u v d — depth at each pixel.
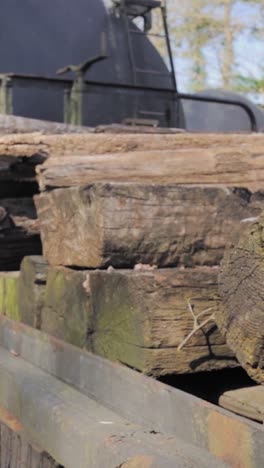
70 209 2.78
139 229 2.61
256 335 1.90
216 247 2.70
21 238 3.75
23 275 3.11
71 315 2.66
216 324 2.19
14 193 4.05
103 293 2.46
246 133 3.71
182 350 2.25
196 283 2.29
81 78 7.10
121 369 2.09
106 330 2.44
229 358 2.29
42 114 7.37
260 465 1.57
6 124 4.35
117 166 3.19
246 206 2.75
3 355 2.85
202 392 2.46
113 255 2.60
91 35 8.09
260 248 1.87
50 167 3.15
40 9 7.87
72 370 2.37
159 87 8.31
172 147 3.40
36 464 2.40
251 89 23.33
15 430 2.40
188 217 2.67
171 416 1.87
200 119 9.43
